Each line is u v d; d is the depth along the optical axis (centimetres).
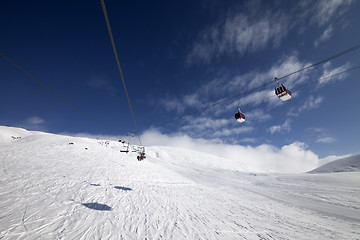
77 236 568
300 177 4941
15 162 1634
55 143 3672
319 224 1210
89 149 3616
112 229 658
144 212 907
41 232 555
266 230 931
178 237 682
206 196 1756
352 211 1838
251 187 3581
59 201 848
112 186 1340
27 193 896
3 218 605
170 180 2425
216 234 772
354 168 5834
